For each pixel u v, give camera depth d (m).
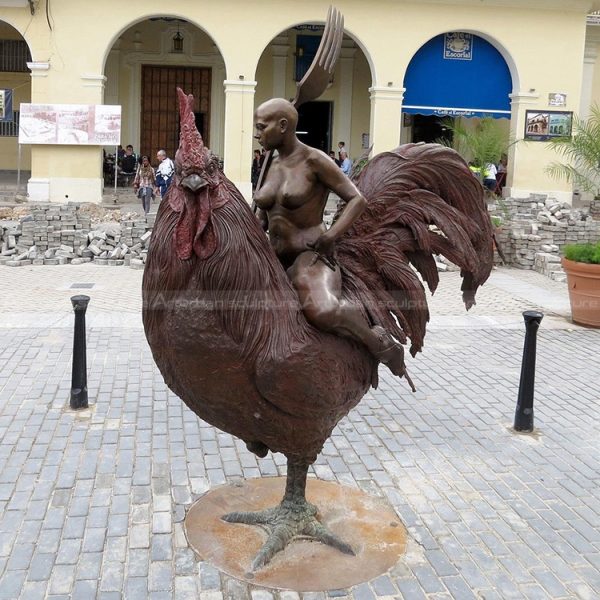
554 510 5.29
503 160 23.14
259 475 5.68
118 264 15.04
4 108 21.59
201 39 26.50
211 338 3.66
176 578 4.27
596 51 25.94
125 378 7.98
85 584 4.21
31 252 15.05
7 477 5.54
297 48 26.47
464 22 21.56
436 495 5.46
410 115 27.22
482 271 4.42
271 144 3.85
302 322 3.80
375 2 21.09
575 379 8.52
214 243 3.54
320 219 4.04
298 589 4.16
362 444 6.42
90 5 20.47
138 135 27.00
